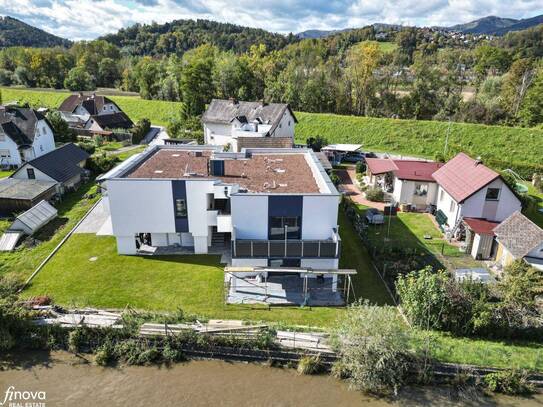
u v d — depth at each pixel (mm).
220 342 20797
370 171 46344
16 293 24766
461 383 18875
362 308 20078
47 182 39406
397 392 18531
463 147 64562
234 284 26031
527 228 28125
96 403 17969
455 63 112188
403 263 28719
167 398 18234
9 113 54562
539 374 18844
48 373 19688
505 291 22812
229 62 94625
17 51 143125
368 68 85500
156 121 87188
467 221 32062
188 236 30656
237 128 55594
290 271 24562
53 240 31750
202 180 27266
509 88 78875
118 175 28484
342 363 19406
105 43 160875
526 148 62562
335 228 26031
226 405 17859
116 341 21109
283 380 19344
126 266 28031
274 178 29766
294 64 98938
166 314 22750
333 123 74562
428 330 21484
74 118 78125
